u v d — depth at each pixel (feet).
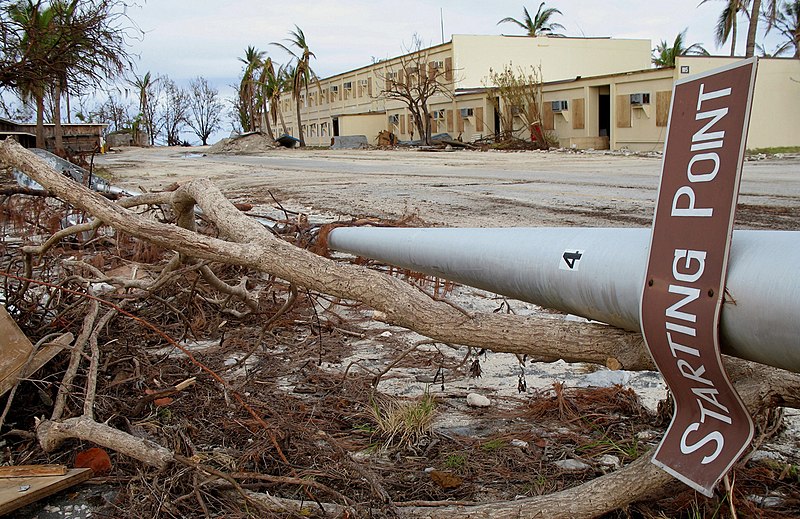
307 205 39.52
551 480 8.29
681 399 5.65
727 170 4.83
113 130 249.14
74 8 37.68
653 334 5.43
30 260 14.15
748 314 4.75
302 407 10.46
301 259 8.32
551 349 6.97
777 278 4.58
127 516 7.79
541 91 123.85
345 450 8.64
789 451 8.73
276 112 227.61
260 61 230.89
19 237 21.49
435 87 146.72
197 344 13.94
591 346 6.74
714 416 5.39
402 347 13.89
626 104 105.70
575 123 117.08
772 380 6.13
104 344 12.39
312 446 8.96
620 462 8.60
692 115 5.18
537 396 11.04
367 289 7.80
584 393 10.93
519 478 8.41
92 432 8.58
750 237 5.07
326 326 14.61
